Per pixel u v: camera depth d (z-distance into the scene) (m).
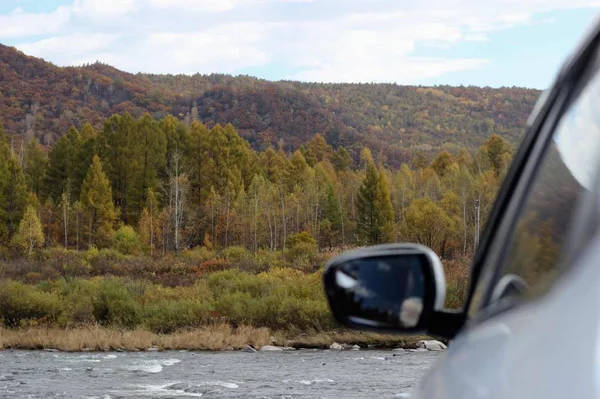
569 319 1.06
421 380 2.06
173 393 21.59
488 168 165.12
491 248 1.93
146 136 156.75
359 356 32.81
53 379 24.92
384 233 125.50
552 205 1.54
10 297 41.44
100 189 136.25
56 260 86.88
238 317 41.44
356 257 1.87
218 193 158.25
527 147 1.88
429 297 1.83
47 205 142.00
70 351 36.66
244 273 52.91
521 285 1.59
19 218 131.12
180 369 27.94
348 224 146.75
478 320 1.78
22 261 85.75
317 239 136.50
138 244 116.12
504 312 1.58
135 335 38.31
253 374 26.09
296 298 43.25
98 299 43.16
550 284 1.29
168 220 131.50
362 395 20.64
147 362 30.66
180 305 42.66
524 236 1.72
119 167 154.75
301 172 179.38
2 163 136.62
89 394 21.47
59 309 42.06
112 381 24.42
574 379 0.94
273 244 135.50
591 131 1.41
